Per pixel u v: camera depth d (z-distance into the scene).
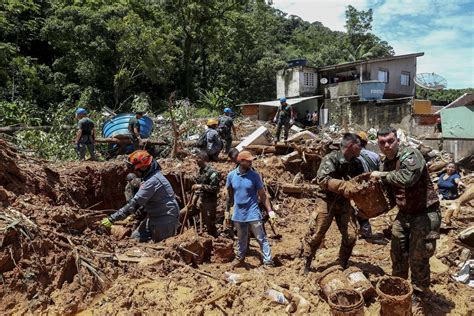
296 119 27.58
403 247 4.67
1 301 4.09
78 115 10.61
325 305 4.56
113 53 27.14
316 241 5.29
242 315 4.36
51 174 6.95
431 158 13.16
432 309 4.58
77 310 4.30
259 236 5.88
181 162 10.50
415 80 26.45
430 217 4.38
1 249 4.34
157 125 16.23
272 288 4.83
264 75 37.44
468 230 5.59
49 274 4.53
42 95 22.91
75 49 26.30
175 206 6.42
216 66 38.81
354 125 20.89
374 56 42.41
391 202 4.72
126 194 7.64
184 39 34.41
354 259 6.00
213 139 11.18
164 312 4.25
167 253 5.52
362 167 5.07
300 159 11.29
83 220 5.81
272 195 9.82
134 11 31.11
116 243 5.90
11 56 21.78
